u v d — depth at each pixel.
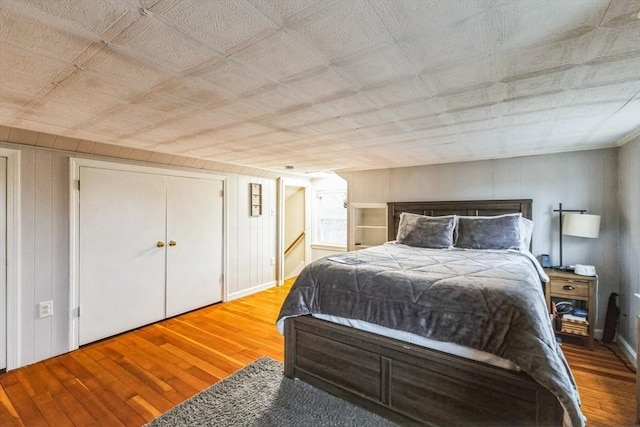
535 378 1.41
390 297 1.96
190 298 4.09
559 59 1.35
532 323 1.54
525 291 1.73
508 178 3.73
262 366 2.61
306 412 1.99
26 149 2.67
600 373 2.50
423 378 1.77
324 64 1.39
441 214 4.08
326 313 2.19
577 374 2.49
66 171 2.93
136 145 3.08
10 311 2.59
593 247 3.28
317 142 2.95
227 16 1.03
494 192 3.82
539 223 3.55
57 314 2.87
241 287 4.80
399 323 1.87
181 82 1.58
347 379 2.07
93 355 2.87
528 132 2.61
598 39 1.19
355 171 4.89
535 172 3.58
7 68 1.40
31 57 1.30
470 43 1.22
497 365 1.59
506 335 1.57
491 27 1.10
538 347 1.46
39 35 1.13
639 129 2.49
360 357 2.01
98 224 3.17
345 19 1.05
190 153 3.51
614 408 2.05
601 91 1.72
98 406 2.11
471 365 1.62
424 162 4.12
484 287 1.77
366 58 1.34
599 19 1.05
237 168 4.59
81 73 1.46
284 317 2.34
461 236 3.45
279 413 1.99
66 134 2.63
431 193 4.26
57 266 2.88
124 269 3.39
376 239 5.07
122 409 2.08
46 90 1.67
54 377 2.49
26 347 2.68
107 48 1.24
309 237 6.10
